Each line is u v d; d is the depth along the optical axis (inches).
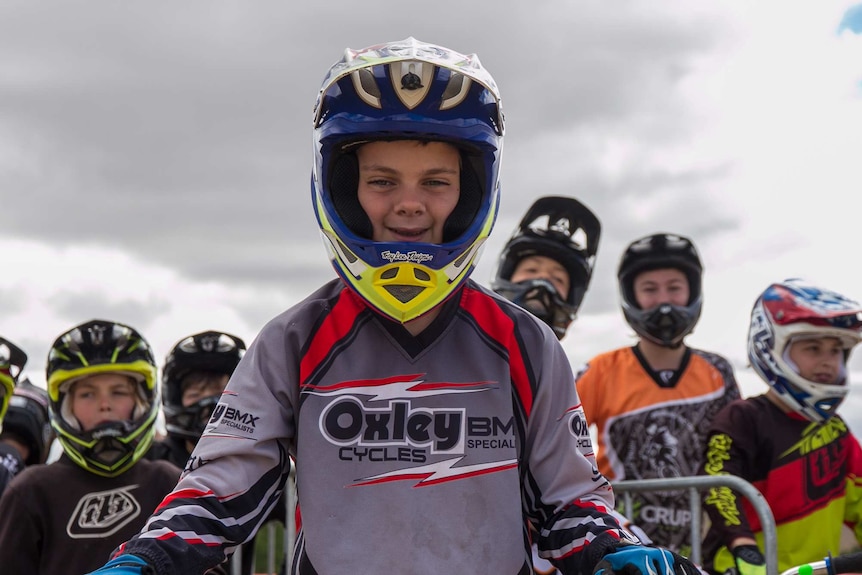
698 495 128.5
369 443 63.2
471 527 62.6
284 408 64.6
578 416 67.4
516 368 66.3
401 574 61.2
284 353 65.2
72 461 121.8
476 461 63.6
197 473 61.4
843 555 83.6
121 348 123.6
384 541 61.6
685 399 159.6
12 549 115.6
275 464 63.6
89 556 117.0
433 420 64.2
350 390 64.4
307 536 62.2
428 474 62.9
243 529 61.2
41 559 117.2
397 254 64.8
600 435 162.2
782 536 136.2
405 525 61.9
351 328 66.1
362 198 67.9
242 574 147.9
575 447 66.0
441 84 65.5
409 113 65.1
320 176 68.6
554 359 67.5
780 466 136.6
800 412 137.9
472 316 67.6
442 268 65.4
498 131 68.4
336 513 62.1
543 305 157.2
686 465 156.1
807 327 135.1
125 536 118.9
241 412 63.2
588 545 60.3
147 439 124.8
